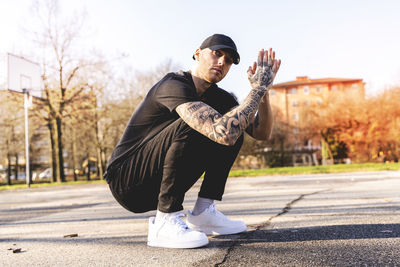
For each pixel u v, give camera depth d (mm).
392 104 32344
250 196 4539
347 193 4285
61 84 22672
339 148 40562
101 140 26203
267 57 1694
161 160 1620
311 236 1661
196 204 1870
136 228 2264
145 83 25859
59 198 6727
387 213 2371
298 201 3568
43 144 37562
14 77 17938
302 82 67875
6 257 1559
